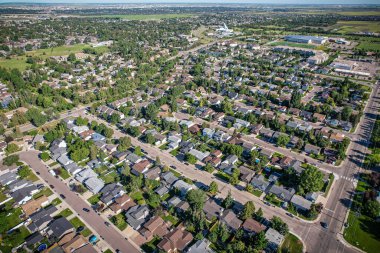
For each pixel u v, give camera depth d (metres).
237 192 145.50
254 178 151.75
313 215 127.31
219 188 148.38
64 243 114.06
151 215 129.38
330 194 142.25
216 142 190.25
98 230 122.81
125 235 120.44
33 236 117.31
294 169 153.88
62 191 146.50
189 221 123.50
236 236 116.94
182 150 179.88
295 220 127.06
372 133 199.00
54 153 174.50
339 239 117.00
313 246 114.00
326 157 170.25
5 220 121.25
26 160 173.62
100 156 170.38
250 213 124.56
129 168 155.75
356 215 128.50
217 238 118.06
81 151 169.88
